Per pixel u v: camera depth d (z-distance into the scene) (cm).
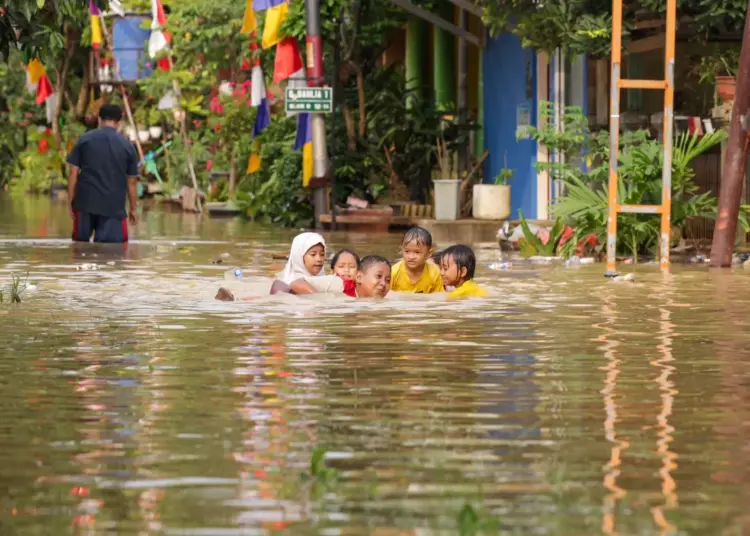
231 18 5344
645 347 1346
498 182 4031
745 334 1448
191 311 1645
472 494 777
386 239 3469
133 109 6631
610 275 2192
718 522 726
